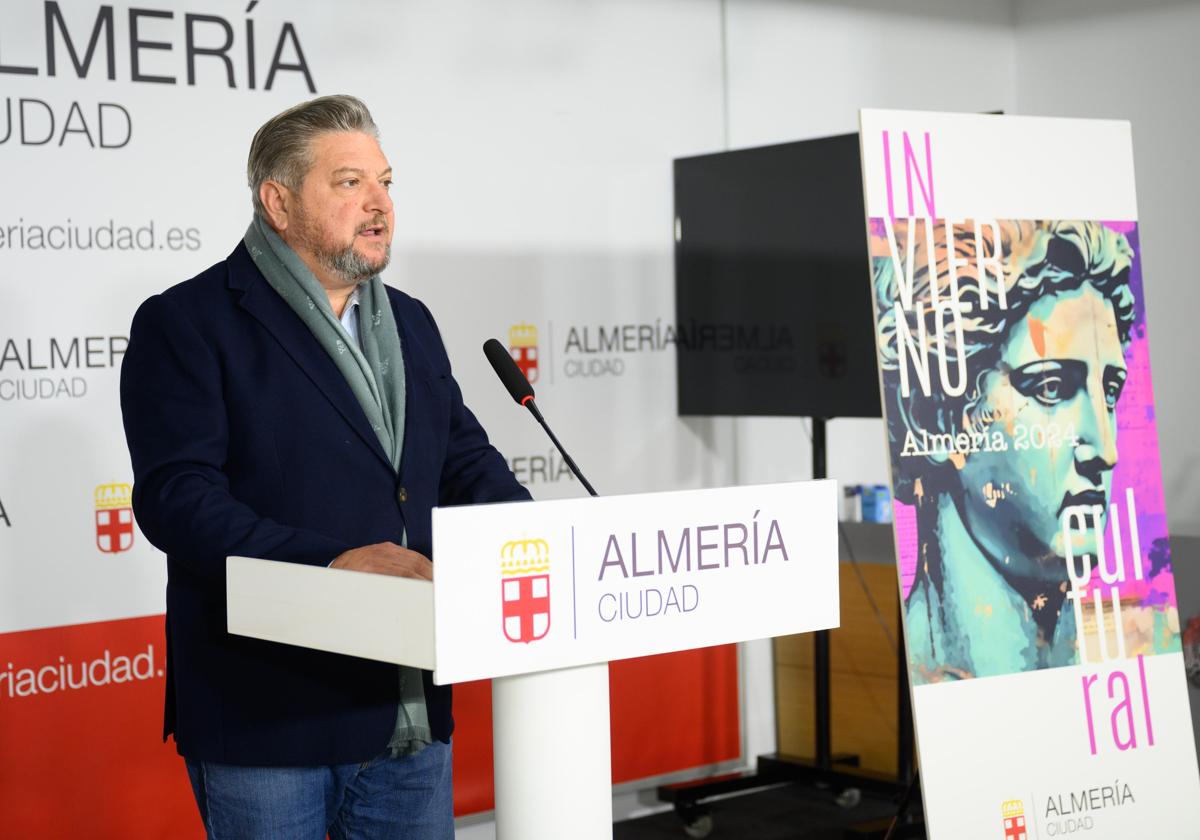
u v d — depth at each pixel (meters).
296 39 4.02
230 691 2.02
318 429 2.09
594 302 4.60
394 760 2.17
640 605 1.60
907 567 2.89
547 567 1.52
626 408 4.68
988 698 2.93
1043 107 5.95
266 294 2.13
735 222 4.60
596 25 4.62
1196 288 5.48
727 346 4.64
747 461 5.02
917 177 2.97
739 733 5.01
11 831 3.60
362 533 2.09
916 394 2.93
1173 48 5.52
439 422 2.27
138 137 3.77
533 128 4.47
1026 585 3.00
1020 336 3.05
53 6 3.63
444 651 1.44
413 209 4.24
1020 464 3.03
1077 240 3.14
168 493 1.92
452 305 4.31
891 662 4.79
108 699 3.74
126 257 3.75
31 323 3.62
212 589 2.04
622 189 4.67
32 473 3.62
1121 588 3.10
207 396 2.02
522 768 1.62
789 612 1.73
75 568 3.69
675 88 4.82
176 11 3.82
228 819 2.06
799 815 4.68
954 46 5.77
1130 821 3.04
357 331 2.26
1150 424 3.18
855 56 5.39
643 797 4.76
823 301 4.38
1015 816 2.92
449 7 4.30
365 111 2.21
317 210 2.13
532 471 4.46
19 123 3.59
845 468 5.35
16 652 3.61
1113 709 3.06
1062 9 5.85
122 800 3.76
